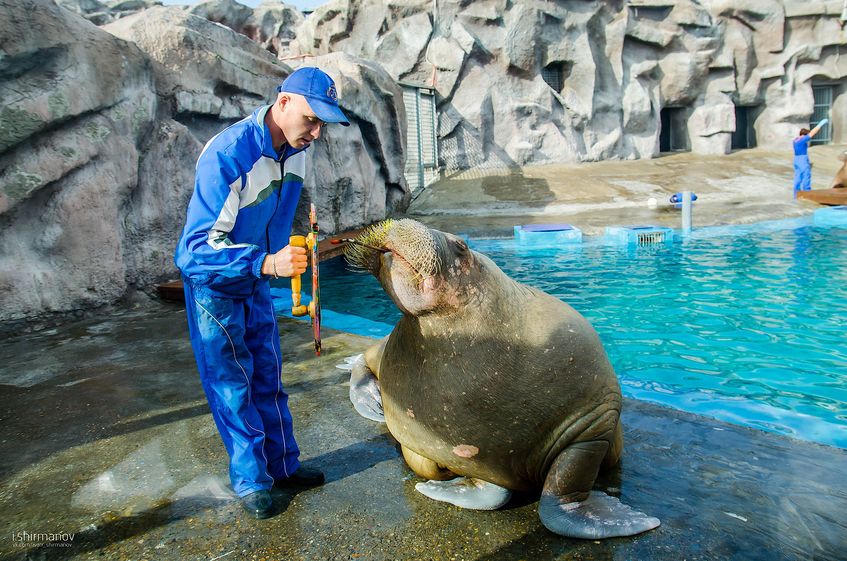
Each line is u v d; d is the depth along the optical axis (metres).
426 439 2.82
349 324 6.65
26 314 6.22
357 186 12.80
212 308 2.72
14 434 3.85
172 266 8.02
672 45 23.03
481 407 2.62
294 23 26.80
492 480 2.92
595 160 21.98
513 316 2.69
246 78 9.68
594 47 22.20
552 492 2.74
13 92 6.03
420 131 18.77
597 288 8.48
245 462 2.88
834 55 24.14
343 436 3.69
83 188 6.69
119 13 23.38
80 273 6.70
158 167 7.85
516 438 2.70
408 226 2.53
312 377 4.67
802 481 3.03
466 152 20.89
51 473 3.34
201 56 8.83
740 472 3.13
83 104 6.62
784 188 17.34
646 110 22.67
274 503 2.98
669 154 23.64
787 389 4.94
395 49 21.06
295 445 3.17
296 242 2.52
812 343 6.07
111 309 6.99
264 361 3.01
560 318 2.79
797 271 8.96
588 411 2.75
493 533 2.71
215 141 2.63
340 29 21.80
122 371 4.95
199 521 2.86
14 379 4.84
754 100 24.25
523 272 9.59
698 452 3.34
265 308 3.01
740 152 23.61
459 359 2.61
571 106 21.58
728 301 7.63
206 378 2.85
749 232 12.13
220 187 2.56
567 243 11.84
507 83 21.20
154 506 2.99
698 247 11.01
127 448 3.61
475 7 20.73
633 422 3.74
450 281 2.53
